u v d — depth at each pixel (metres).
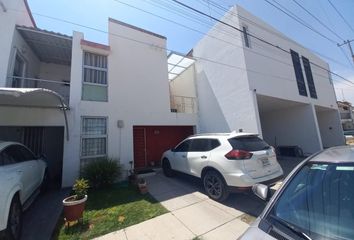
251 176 4.26
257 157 4.49
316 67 13.83
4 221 2.82
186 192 5.64
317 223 1.59
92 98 7.67
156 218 4.07
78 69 7.49
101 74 8.09
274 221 1.72
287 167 8.60
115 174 6.59
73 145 6.93
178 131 10.93
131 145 8.17
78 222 3.88
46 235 3.49
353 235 1.43
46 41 7.95
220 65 9.73
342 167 1.89
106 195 5.67
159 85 9.48
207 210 4.35
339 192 1.75
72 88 7.26
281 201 1.90
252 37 9.20
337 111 14.65
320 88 13.51
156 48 9.72
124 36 8.89
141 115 8.68
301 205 1.79
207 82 10.55
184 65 12.06
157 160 9.99
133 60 8.92
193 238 3.29
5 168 3.27
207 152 5.25
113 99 8.06
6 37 6.46
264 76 9.10
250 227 1.74
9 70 6.41
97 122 7.61
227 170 4.47
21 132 7.76
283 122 12.88
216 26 10.02
